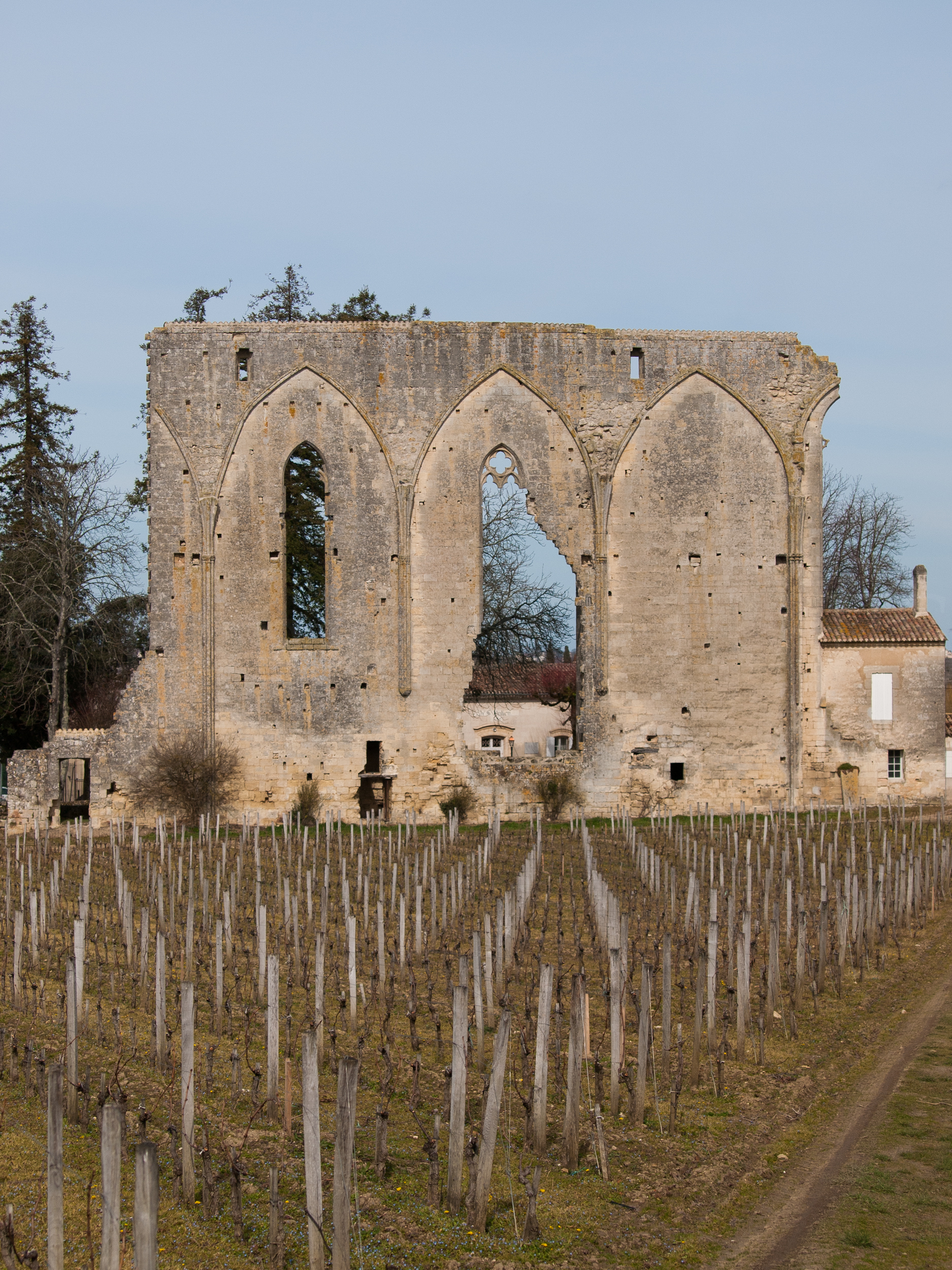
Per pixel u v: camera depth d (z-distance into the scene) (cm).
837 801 4338
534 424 4272
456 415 4244
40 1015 1791
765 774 4322
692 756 4303
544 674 6525
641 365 4344
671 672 4309
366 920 2409
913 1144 1366
